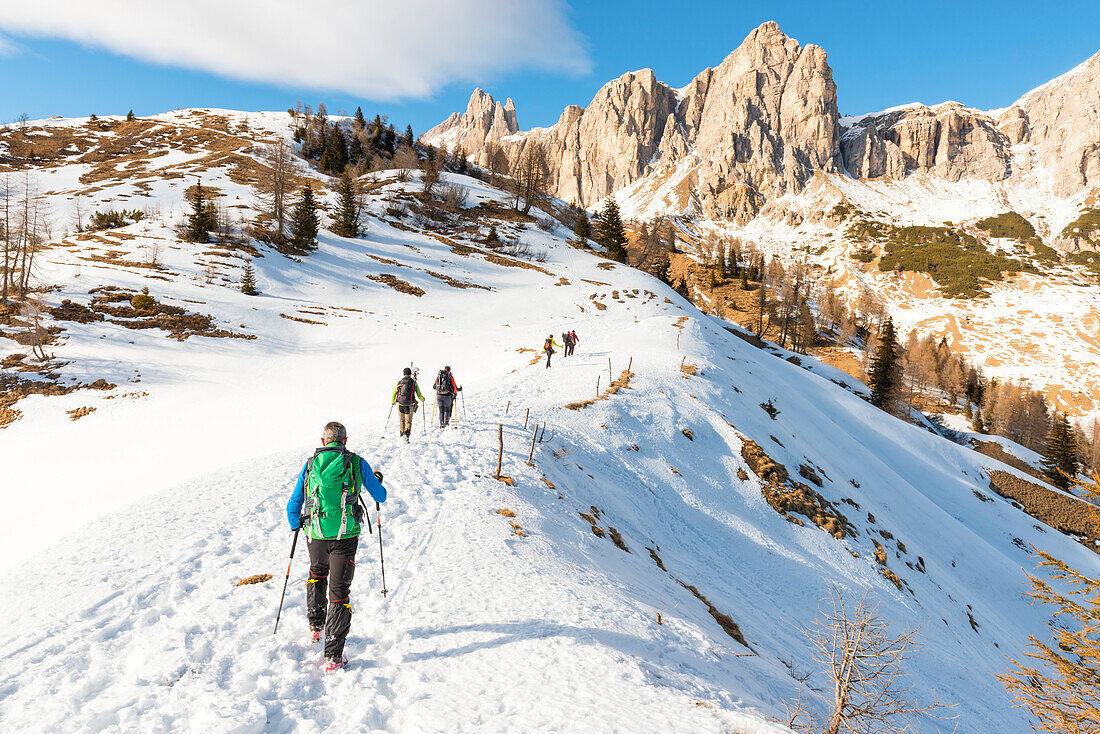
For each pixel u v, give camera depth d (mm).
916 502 30781
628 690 4668
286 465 12258
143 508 9023
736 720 4414
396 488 10734
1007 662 18719
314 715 4066
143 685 4262
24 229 41719
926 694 11844
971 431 87938
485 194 118188
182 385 31219
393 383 33125
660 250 163250
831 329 132625
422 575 6797
